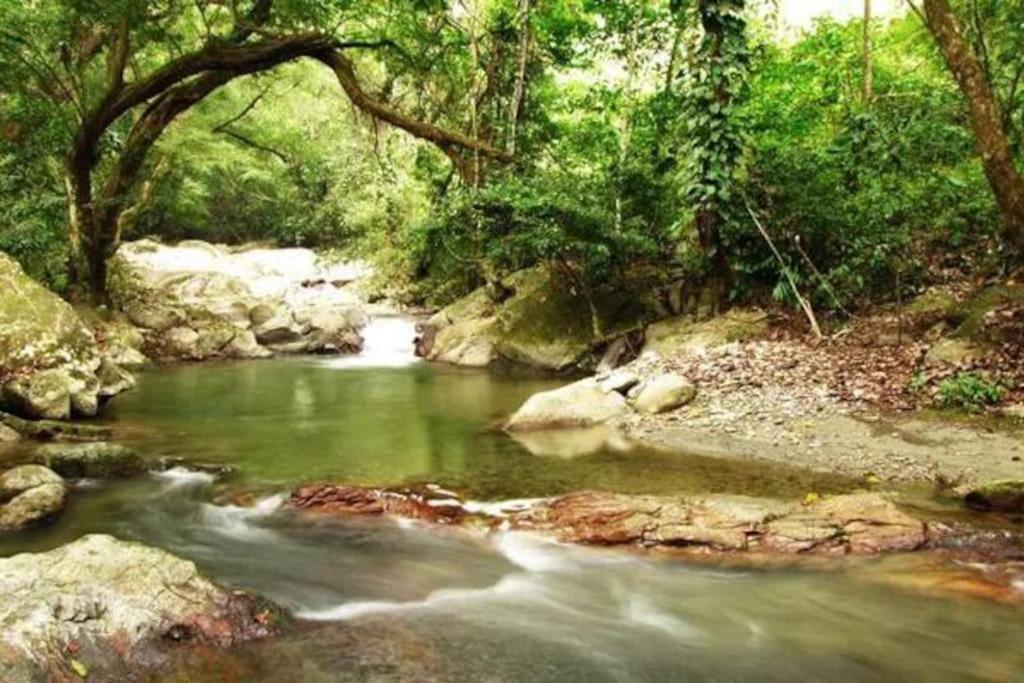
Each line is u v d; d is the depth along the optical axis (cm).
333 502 678
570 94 1862
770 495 660
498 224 1384
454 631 475
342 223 2483
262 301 1881
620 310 1406
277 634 455
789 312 1210
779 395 934
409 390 1261
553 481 716
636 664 441
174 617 427
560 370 1402
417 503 662
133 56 1769
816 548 562
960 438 759
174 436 934
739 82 1197
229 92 2488
